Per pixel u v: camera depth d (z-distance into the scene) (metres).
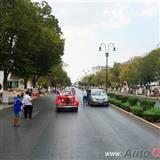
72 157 12.12
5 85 45.72
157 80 92.00
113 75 132.38
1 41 44.12
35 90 76.94
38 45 47.88
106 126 21.86
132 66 107.19
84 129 20.20
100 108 39.47
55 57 63.91
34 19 46.53
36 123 23.41
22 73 46.59
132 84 112.12
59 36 66.19
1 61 44.47
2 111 33.88
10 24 43.59
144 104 29.02
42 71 66.19
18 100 21.94
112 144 14.96
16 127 21.16
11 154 12.66
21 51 44.97
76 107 34.25
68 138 16.62
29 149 13.65
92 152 13.08
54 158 11.95
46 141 15.67
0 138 16.62
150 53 91.62
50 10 64.62
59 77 124.56
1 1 44.84
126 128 20.84
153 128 20.89
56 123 23.44
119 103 39.38
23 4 44.88
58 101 34.31
